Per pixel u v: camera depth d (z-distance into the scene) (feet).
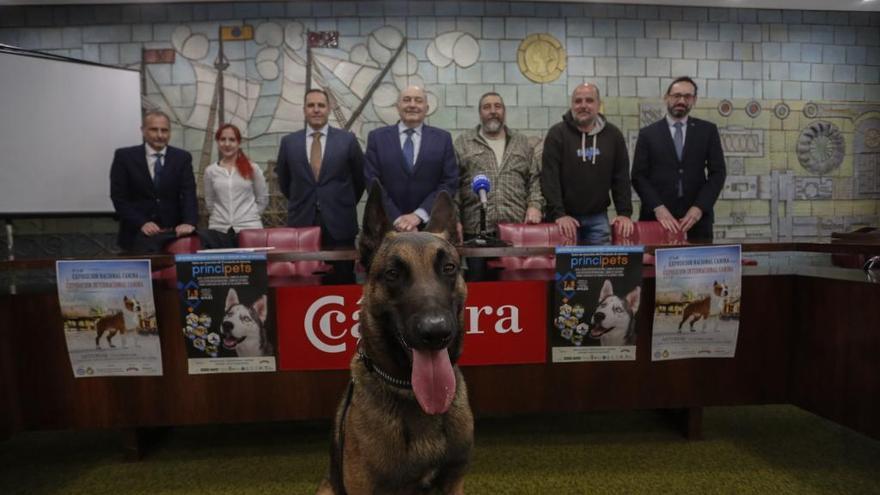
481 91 19.06
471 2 18.80
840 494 6.15
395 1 18.62
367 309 4.36
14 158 16.31
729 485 6.38
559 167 12.58
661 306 6.93
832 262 8.71
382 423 4.23
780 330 7.37
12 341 6.62
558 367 7.08
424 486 4.48
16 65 16.21
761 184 20.67
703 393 7.32
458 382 4.58
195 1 18.13
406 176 12.34
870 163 21.24
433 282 3.97
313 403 6.88
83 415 6.78
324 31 18.56
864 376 6.32
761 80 20.39
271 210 18.88
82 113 17.17
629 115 19.65
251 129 18.66
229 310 6.53
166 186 14.60
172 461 7.22
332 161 12.71
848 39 20.71
